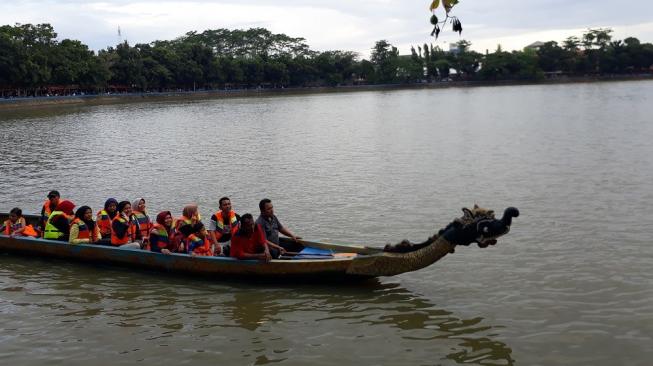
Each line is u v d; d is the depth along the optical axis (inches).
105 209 553.0
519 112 2217.0
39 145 1467.8
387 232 609.0
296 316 410.9
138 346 373.7
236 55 6569.9
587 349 351.3
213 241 495.8
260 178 930.1
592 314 396.8
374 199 754.2
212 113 2768.2
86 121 2314.2
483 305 419.2
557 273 472.4
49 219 554.6
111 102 3951.8
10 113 2844.5
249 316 413.1
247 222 460.4
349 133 1625.2
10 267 528.7
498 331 378.9
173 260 486.6
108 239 533.0
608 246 531.8
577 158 1009.5
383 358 350.0
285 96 5073.8
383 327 390.6
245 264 462.0
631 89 3993.6
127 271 510.0
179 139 1572.3
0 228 595.8
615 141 1208.2
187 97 4731.8
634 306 405.7
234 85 5516.7
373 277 463.2
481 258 514.9
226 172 997.8
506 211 395.2
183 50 4896.7
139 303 441.1
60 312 428.8
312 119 2234.3
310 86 6043.3
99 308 434.3
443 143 1314.0
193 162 1127.0
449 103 3137.3
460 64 6476.4
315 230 620.4
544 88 5012.3
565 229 589.0
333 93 5605.3
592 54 6387.8
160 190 856.9
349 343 369.7
